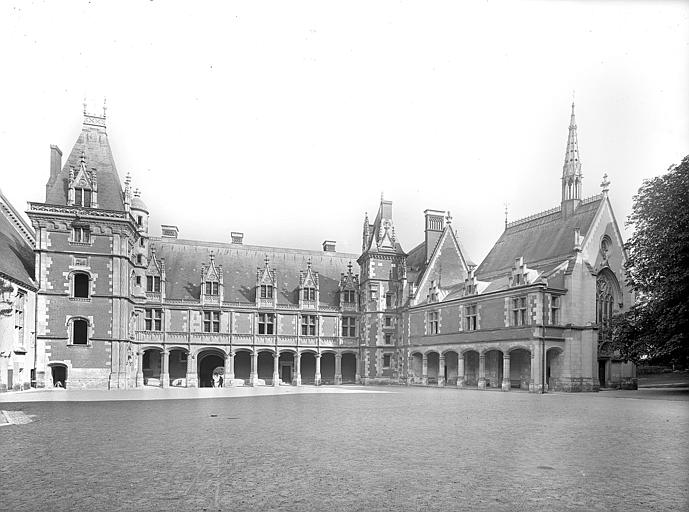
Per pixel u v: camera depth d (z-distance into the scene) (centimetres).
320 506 724
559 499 762
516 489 813
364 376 5731
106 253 4153
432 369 5284
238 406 2264
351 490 804
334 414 1898
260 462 1000
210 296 5462
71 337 4019
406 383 5334
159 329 5281
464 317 4522
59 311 4006
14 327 3528
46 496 772
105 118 4584
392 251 5866
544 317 3788
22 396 2967
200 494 782
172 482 851
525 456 1062
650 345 3356
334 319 5881
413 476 892
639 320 3469
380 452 1102
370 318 5722
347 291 5972
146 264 5250
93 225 4138
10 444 1206
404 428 1488
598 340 4084
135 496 772
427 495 779
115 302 4128
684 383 4834
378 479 871
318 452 1102
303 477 884
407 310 5394
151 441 1243
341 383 5822
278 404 2386
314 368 5969
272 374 5841
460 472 921
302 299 5759
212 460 1018
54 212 4034
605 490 811
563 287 3950
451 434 1367
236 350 5409
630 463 998
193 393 3384
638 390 3975
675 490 812
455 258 5581
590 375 3859
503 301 4081
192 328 5334
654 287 3419
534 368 3703
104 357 4069
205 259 5859
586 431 1432
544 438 1298
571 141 4675
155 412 1972
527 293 3853
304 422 1636
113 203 4334
